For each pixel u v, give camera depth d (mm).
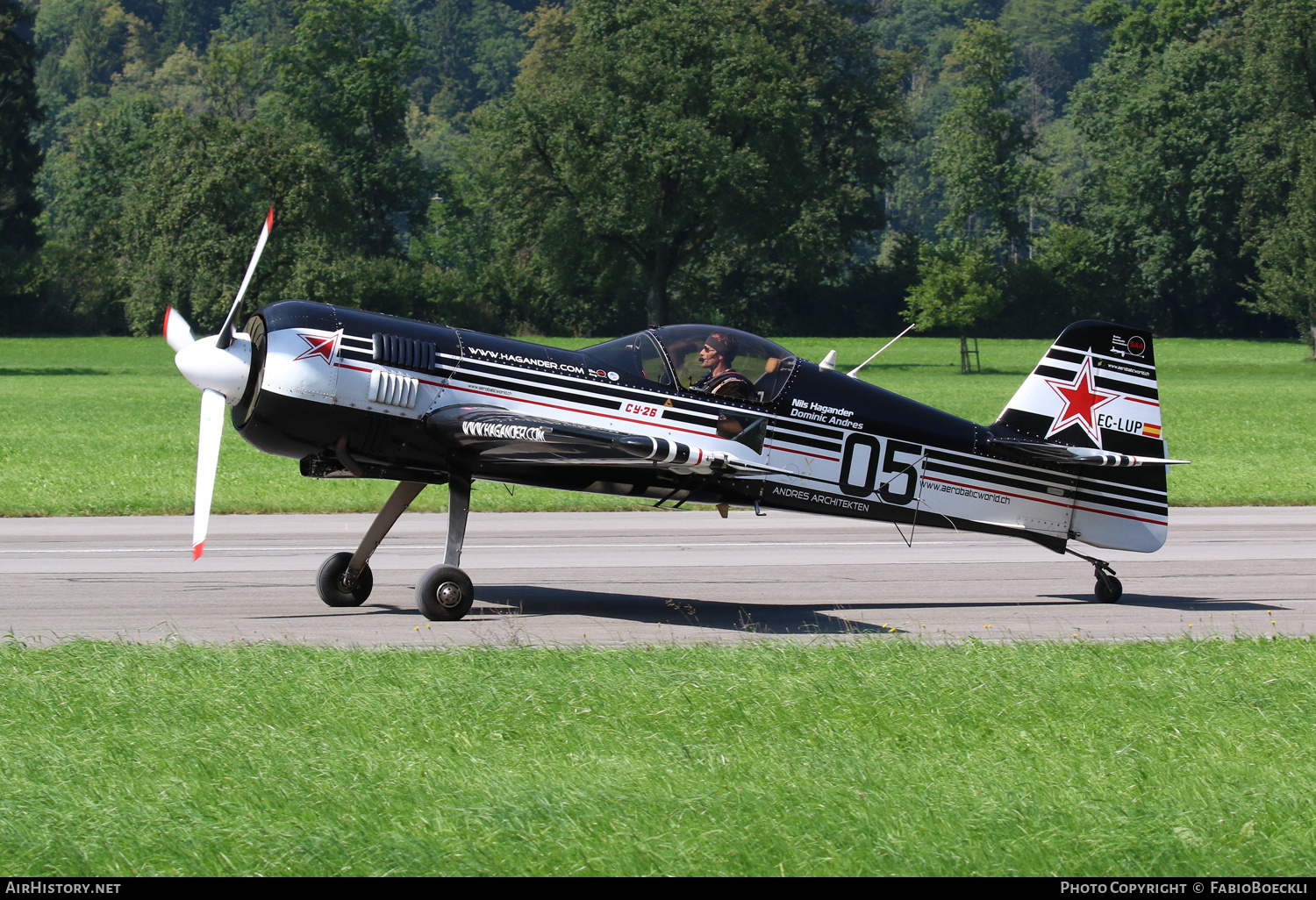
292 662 21422
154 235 182250
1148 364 32656
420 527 43562
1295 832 15070
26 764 16328
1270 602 32188
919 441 30984
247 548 37875
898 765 16953
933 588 33562
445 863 13875
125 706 18719
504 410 27703
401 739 17641
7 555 35688
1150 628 28250
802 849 14273
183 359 26750
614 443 24453
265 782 15805
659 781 16062
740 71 188500
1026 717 19312
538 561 36406
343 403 26609
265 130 181875
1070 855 14383
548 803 15211
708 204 186125
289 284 173750
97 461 61812
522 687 20078
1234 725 19109
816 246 194750
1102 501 32406
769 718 18859
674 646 23719
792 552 39344
